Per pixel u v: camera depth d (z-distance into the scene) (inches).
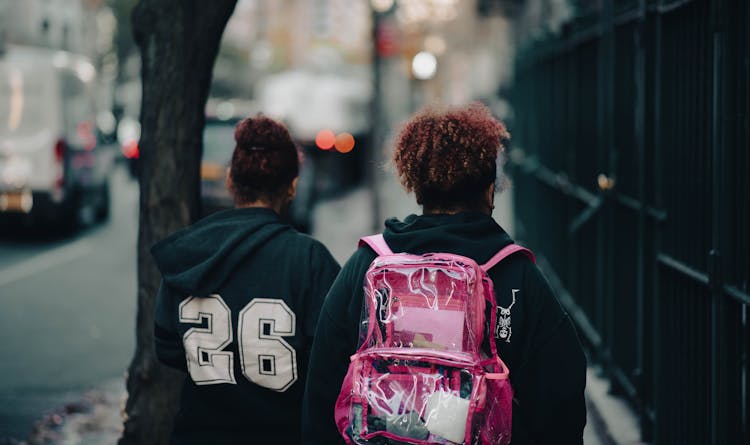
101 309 356.8
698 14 148.5
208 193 495.2
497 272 80.3
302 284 96.7
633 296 204.5
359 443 76.5
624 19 216.7
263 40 2817.4
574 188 296.4
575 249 290.8
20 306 361.4
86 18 1638.8
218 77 2490.2
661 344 168.1
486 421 75.4
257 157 102.4
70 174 545.0
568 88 319.9
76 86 571.8
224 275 96.7
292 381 96.3
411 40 689.6
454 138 82.6
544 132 391.5
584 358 80.0
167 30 145.3
